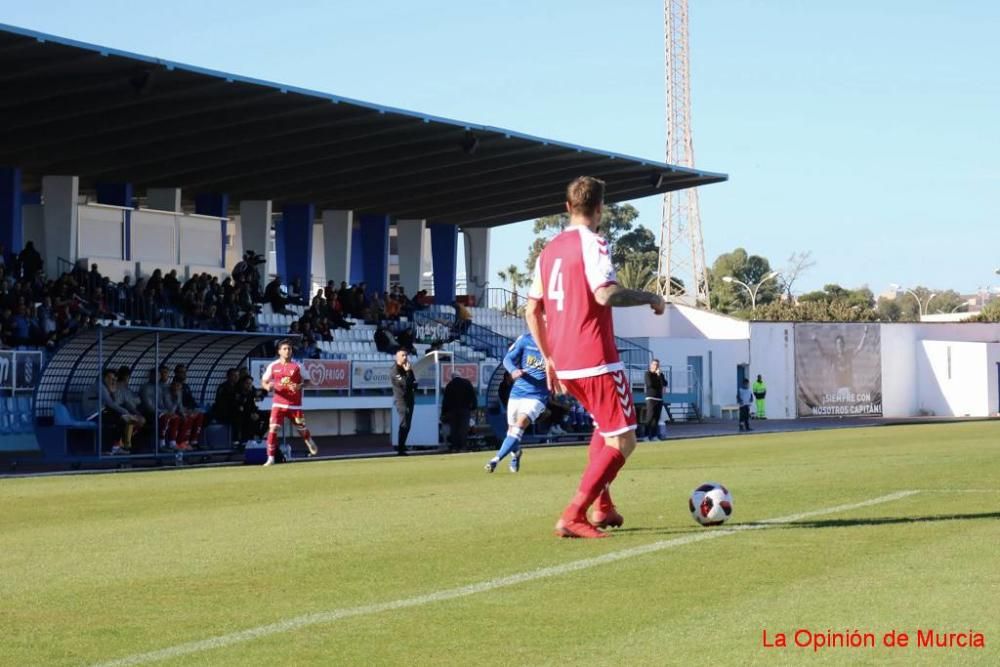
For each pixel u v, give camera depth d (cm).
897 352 5694
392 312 4259
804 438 2889
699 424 4734
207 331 2261
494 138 3591
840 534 832
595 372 830
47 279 3161
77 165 3484
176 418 2317
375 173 3978
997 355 5672
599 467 836
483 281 5203
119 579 714
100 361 2173
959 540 791
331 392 3400
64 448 2159
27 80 2633
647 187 4428
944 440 2541
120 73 2612
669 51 7306
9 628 577
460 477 1585
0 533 976
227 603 628
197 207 4069
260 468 2011
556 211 4884
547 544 816
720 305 10669
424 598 625
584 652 501
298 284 4041
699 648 503
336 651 514
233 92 2862
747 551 757
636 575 679
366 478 1603
